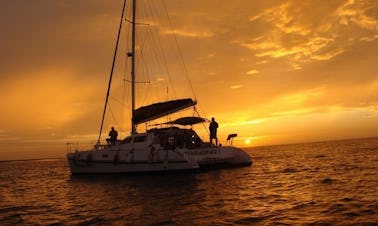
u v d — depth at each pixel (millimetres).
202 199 14695
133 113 26438
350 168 23875
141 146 24297
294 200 13422
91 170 26219
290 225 9883
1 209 15883
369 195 13445
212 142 26719
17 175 41531
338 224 9719
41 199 18484
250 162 28078
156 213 12367
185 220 11047
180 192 16953
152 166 23703
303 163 31391
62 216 13242
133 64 27562
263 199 14000
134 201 15266
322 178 19328
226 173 24281
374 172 20547
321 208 11727
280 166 28859
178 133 25047
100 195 17938
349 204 12055
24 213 14531
